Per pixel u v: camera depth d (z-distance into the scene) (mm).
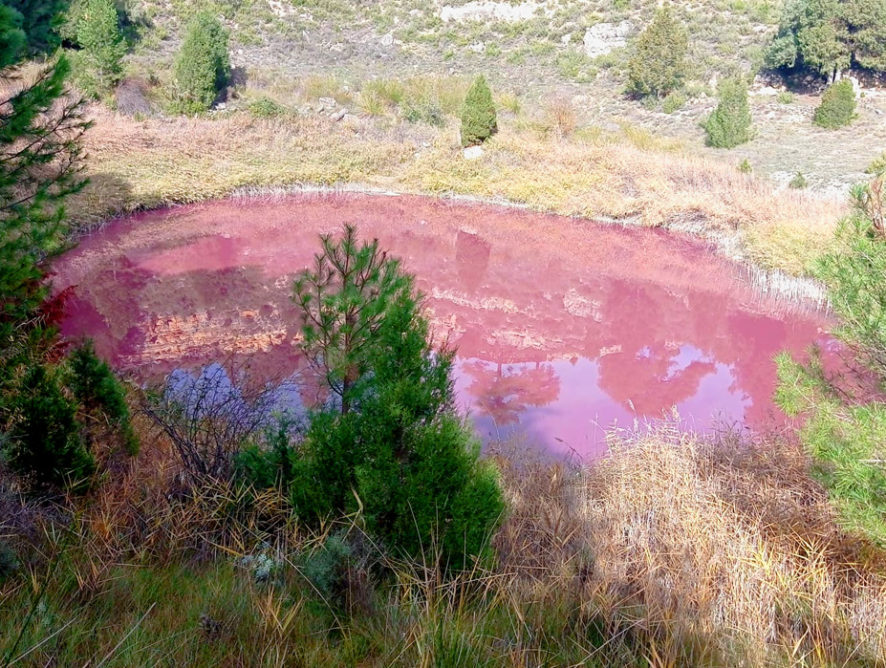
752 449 6188
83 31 18812
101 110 18422
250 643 2600
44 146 5918
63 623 2479
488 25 30359
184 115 19594
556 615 3125
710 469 5656
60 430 3934
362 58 27172
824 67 25188
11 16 5414
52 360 5832
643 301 12156
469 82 24641
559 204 17156
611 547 4203
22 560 3012
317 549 3248
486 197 17766
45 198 5797
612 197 17203
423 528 3246
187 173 16516
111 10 19016
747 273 13344
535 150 19297
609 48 28719
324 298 4621
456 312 11422
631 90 25062
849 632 3365
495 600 3121
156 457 4711
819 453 4363
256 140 18891
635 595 3504
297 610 2865
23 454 3852
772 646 3154
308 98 21984
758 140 21766
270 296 11211
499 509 3449
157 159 16812
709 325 11195
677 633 2992
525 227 16125
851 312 4594
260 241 13875
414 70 26578
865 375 5320
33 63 16156
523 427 7758
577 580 3662
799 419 7859
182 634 2562
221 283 11641
